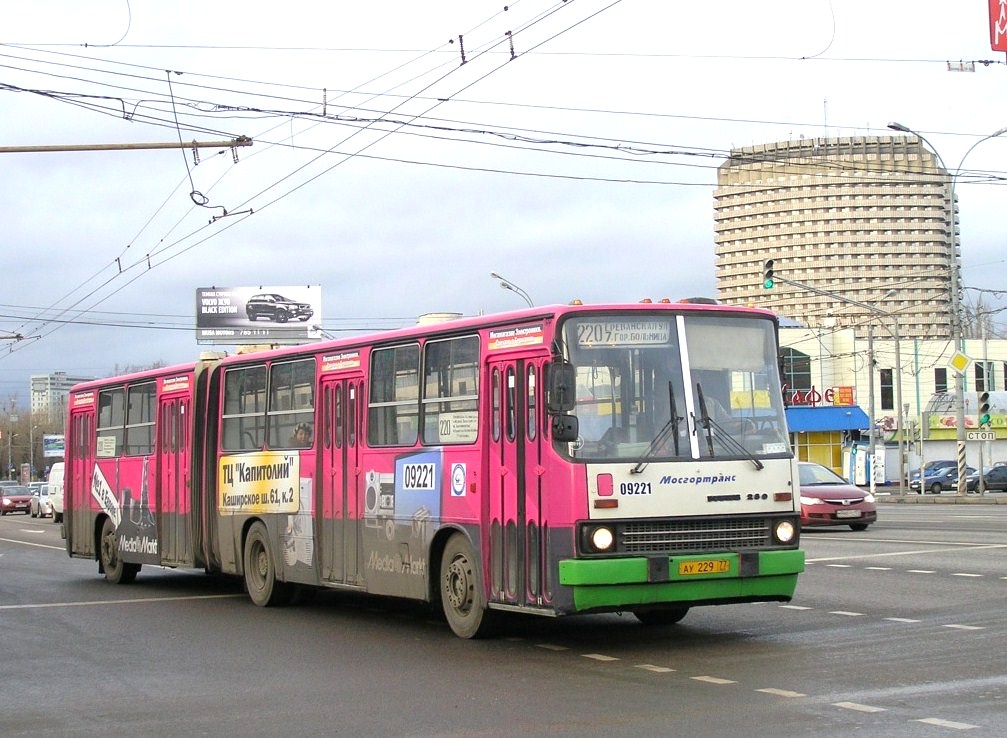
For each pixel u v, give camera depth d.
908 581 16.67
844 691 9.24
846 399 70.50
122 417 20.70
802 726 8.07
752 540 11.62
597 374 11.36
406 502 13.50
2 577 21.80
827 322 85.81
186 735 8.55
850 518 28.58
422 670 10.90
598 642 12.21
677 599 11.20
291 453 15.94
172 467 18.88
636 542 11.17
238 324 89.31
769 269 44.22
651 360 11.59
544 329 11.52
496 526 12.05
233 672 11.16
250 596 16.88
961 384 47.31
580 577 10.91
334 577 14.91
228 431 17.64
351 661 11.56
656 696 9.29
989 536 24.81
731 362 11.91
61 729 8.86
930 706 8.60
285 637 13.40
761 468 11.70
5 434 138.50
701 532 11.40
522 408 11.75
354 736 8.30
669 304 11.81
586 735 8.04
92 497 21.59
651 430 11.42
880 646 11.38
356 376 14.66
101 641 13.40
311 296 89.81
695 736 7.88
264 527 16.56
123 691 10.34
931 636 11.87
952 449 74.94
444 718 8.79
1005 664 10.22
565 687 9.80
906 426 75.06
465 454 12.55
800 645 11.62
